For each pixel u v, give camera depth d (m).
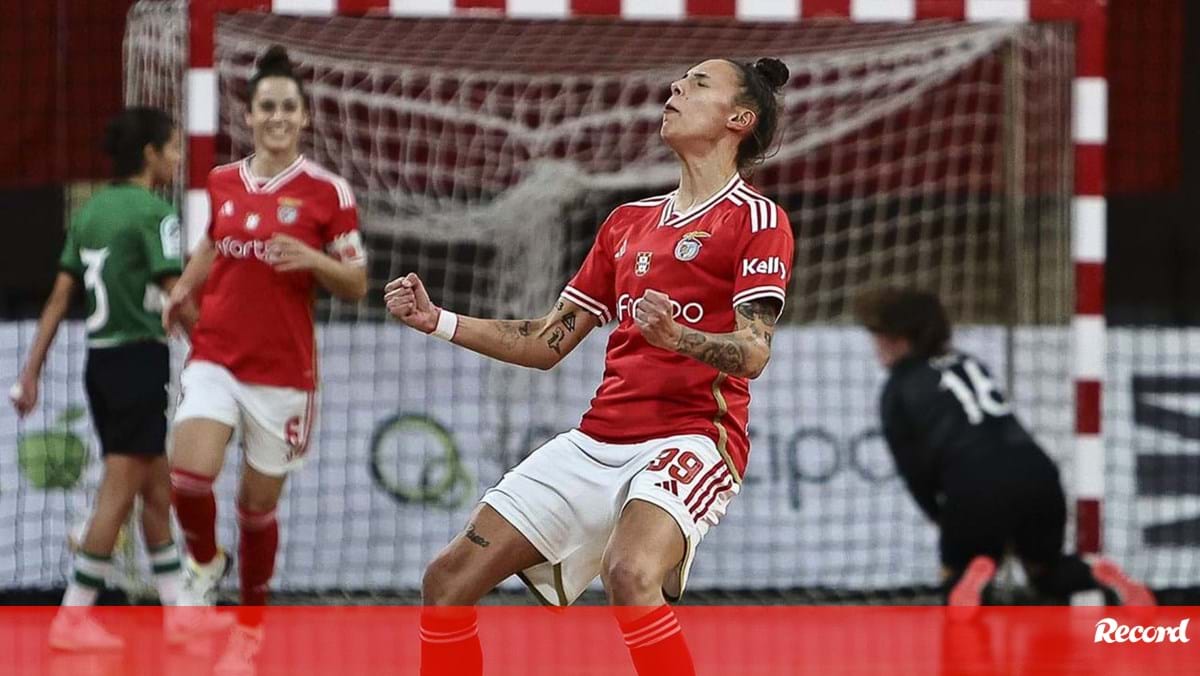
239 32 27.08
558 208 31.36
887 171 32.59
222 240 21.72
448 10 24.02
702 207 15.40
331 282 21.44
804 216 32.84
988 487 25.27
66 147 30.23
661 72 30.38
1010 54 27.02
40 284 32.16
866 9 24.55
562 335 16.16
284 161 21.91
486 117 31.25
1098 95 25.30
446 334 15.69
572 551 15.41
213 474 21.50
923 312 26.42
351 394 28.25
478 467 28.52
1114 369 29.00
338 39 28.33
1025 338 27.17
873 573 28.75
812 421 29.02
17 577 27.14
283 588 27.70
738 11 24.20
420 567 28.11
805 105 31.34
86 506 27.28
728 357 14.03
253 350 21.66
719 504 15.14
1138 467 28.89
